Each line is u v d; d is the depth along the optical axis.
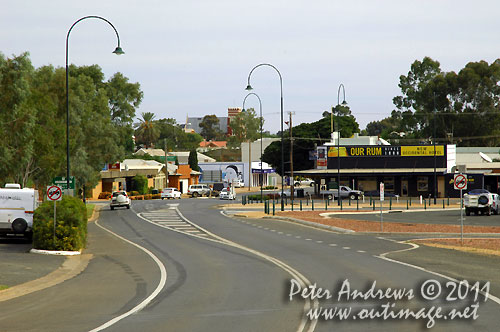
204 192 116.00
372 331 11.98
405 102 143.75
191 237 38.12
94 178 73.81
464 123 131.12
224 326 12.50
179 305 15.22
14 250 29.77
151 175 119.25
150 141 182.75
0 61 41.75
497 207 56.03
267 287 17.98
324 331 11.97
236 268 22.84
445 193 92.00
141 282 19.81
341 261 24.30
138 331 12.15
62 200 30.66
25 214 32.50
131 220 55.06
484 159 106.81
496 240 32.09
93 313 14.33
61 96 58.16
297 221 50.03
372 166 94.69
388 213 60.31
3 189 32.50
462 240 30.72
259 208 69.81
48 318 13.80
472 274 20.00
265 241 34.47
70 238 29.23
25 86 43.00
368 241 33.38
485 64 132.50
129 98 97.31
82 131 68.44
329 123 121.62
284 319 13.20
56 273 22.47
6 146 43.12
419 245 30.69
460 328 12.12
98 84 93.81
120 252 30.16
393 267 22.05
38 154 49.38
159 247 32.31
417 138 143.00
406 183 93.69
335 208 68.75
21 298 16.98
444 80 132.88
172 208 72.88
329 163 95.12
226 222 51.09
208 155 193.00
